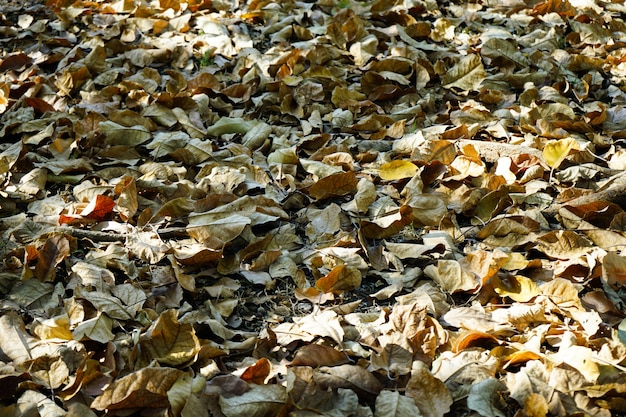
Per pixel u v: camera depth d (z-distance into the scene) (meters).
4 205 3.37
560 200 3.39
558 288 3.07
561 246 3.21
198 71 3.97
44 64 4.02
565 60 4.05
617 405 2.83
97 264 3.18
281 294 3.16
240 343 3.00
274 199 3.37
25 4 4.41
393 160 3.55
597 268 3.12
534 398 2.80
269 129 3.66
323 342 2.99
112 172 3.49
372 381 2.88
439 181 3.48
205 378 2.89
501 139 3.65
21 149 3.50
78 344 2.94
